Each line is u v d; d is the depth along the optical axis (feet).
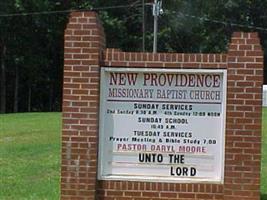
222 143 26.20
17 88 142.20
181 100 26.43
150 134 26.61
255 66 25.82
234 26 151.64
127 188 26.61
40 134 54.13
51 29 136.46
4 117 78.74
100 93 26.66
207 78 26.27
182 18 146.00
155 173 26.63
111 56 26.63
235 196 25.93
